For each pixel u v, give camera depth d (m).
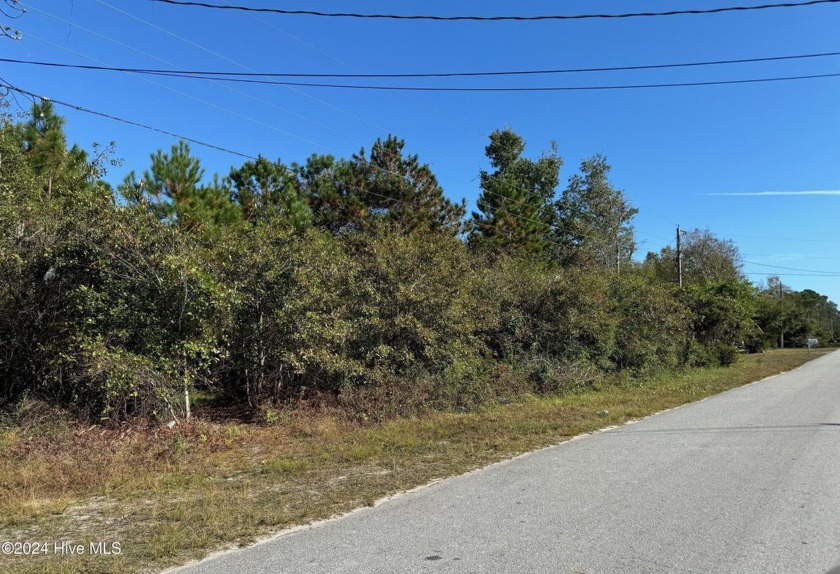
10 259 9.24
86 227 9.25
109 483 6.71
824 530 4.78
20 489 6.46
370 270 13.01
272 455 8.32
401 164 26.09
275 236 11.06
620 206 44.22
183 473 7.23
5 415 9.08
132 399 9.37
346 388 11.87
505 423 10.70
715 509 5.37
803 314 66.75
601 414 11.87
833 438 8.84
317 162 23.39
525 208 31.83
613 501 5.68
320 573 4.07
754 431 9.57
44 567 4.25
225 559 4.40
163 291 9.45
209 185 14.76
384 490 6.36
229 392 12.34
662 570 4.03
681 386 17.78
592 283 18.28
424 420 10.96
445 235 16.16
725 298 28.77
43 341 9.59
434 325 13.20
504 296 17.11
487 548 4.50
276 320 10.82
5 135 11.69
